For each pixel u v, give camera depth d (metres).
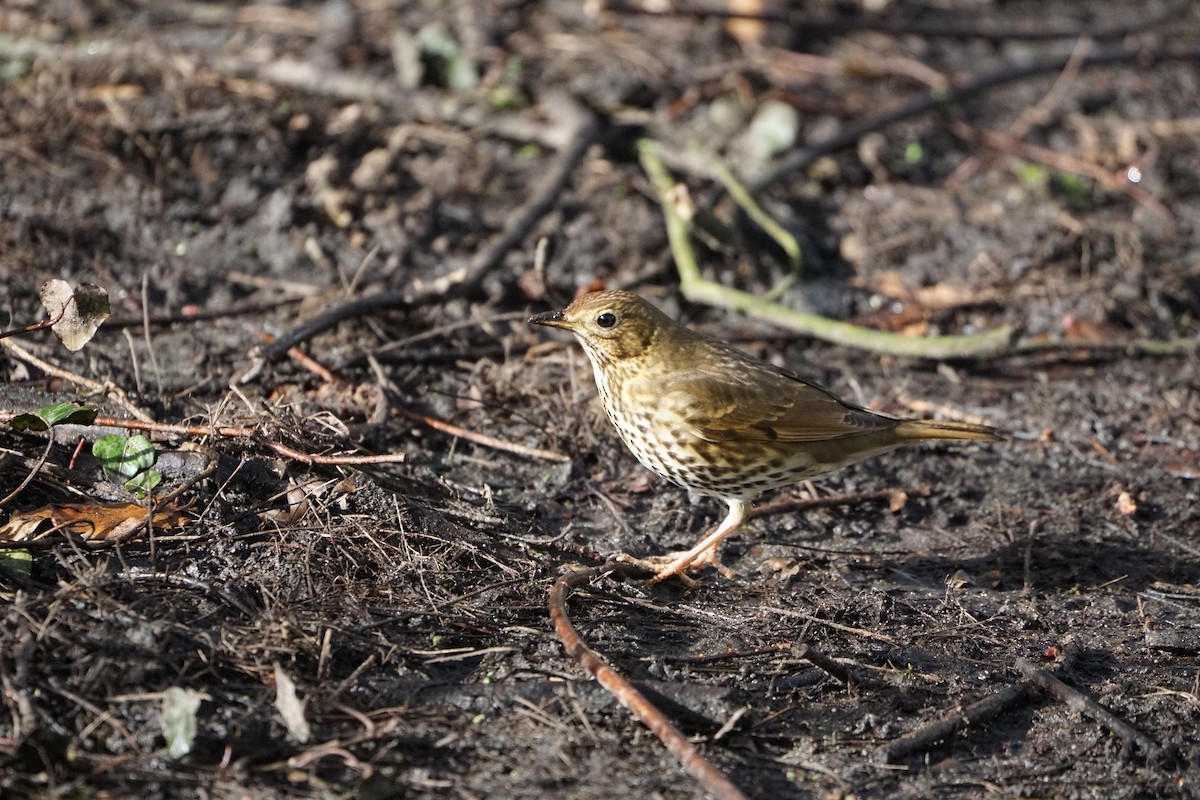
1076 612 10.62
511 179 16.59
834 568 11.02
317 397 12.05
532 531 10.88
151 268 14.00
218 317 13.30
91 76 16.83
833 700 9.16
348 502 10.01
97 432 10.18
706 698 8.71
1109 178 18.02
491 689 8.68
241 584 9.12
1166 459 13.09
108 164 15.35
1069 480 12.70
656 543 11.22
